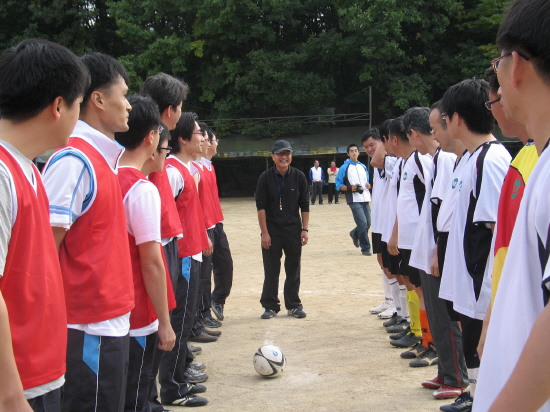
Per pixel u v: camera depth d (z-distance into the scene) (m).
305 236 6.86
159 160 3.43
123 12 30.80
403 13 28.75
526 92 1.38
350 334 5.98
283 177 6.75
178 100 3.90
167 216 3.65
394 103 30.09
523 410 1.13
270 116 33.97
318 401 4.04
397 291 6.04
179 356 4.06
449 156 3.90
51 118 1.83
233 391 4.33
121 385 2.46
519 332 1.32
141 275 2.94
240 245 13.41
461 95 3.30
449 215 3.60
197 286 4.25
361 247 11.38
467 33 32.72
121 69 2.73
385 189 6.17
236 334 6.14
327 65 33.06
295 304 6.90
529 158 1.78
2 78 1.78
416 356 5.01
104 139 2.48
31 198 1.74
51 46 1.86
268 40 31.48
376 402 3.98
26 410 1.52
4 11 31.34
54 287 1.84
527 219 1.33
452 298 3.34
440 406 3.83
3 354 1.47
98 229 2.38
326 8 32.75
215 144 7.06
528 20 1.32
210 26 30.05
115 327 2.43
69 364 2.35
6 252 1.62
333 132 32.88
